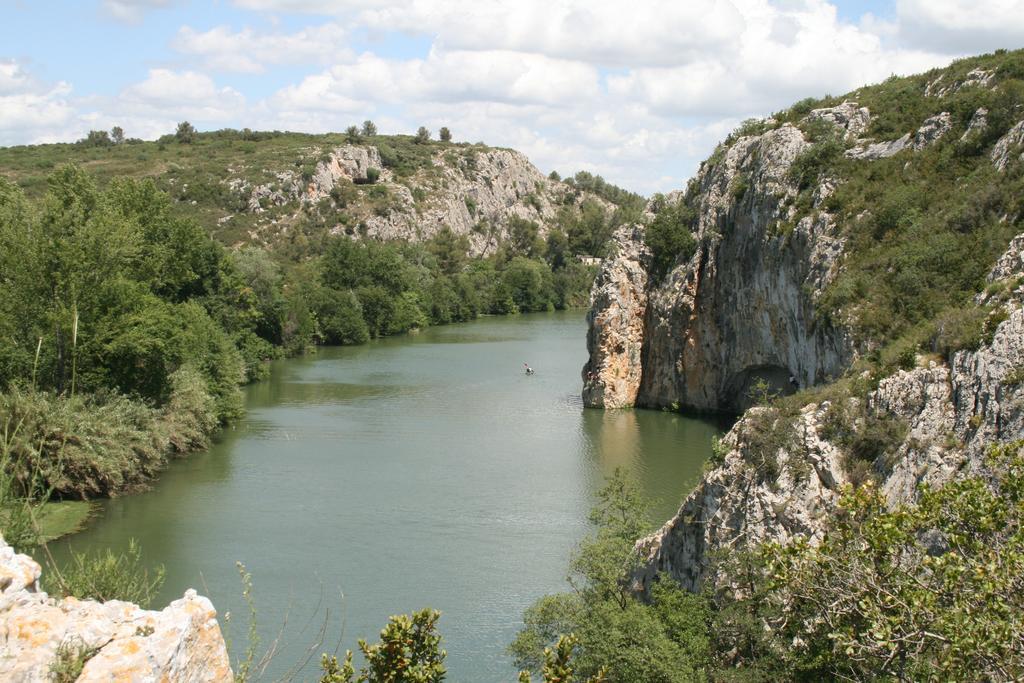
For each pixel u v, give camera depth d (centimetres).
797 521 2680
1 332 4725
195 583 3544
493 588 3509
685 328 7100
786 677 2092
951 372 2697
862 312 4381
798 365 5628
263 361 9381
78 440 4531
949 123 5203
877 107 6106
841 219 5216
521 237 18862
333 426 6425
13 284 4794
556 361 9800
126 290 5384
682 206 7538
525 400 7538
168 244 7300
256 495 4738
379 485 4891
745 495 2831
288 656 2888
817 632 2041
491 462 5375
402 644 1406
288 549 3931
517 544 3975
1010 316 2597
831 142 5878
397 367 9375
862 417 2817
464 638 3095
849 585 1662
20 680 981
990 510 1538
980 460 2386
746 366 6556
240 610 3288
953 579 1455
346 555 3856
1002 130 4809
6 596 1052
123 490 4809
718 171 7188
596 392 7238
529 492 4741
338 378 8644
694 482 4803
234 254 10250
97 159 18412
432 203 19512
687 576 2927
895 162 5359
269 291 10056
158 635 1076
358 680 1430
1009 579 1412
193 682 1107
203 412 5756
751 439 2930
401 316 12644
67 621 1056
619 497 3425
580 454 5581
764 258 6072
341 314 11450
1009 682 1352
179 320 6281
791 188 5978
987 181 4484
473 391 7912
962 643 1359
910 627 1542
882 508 1731
